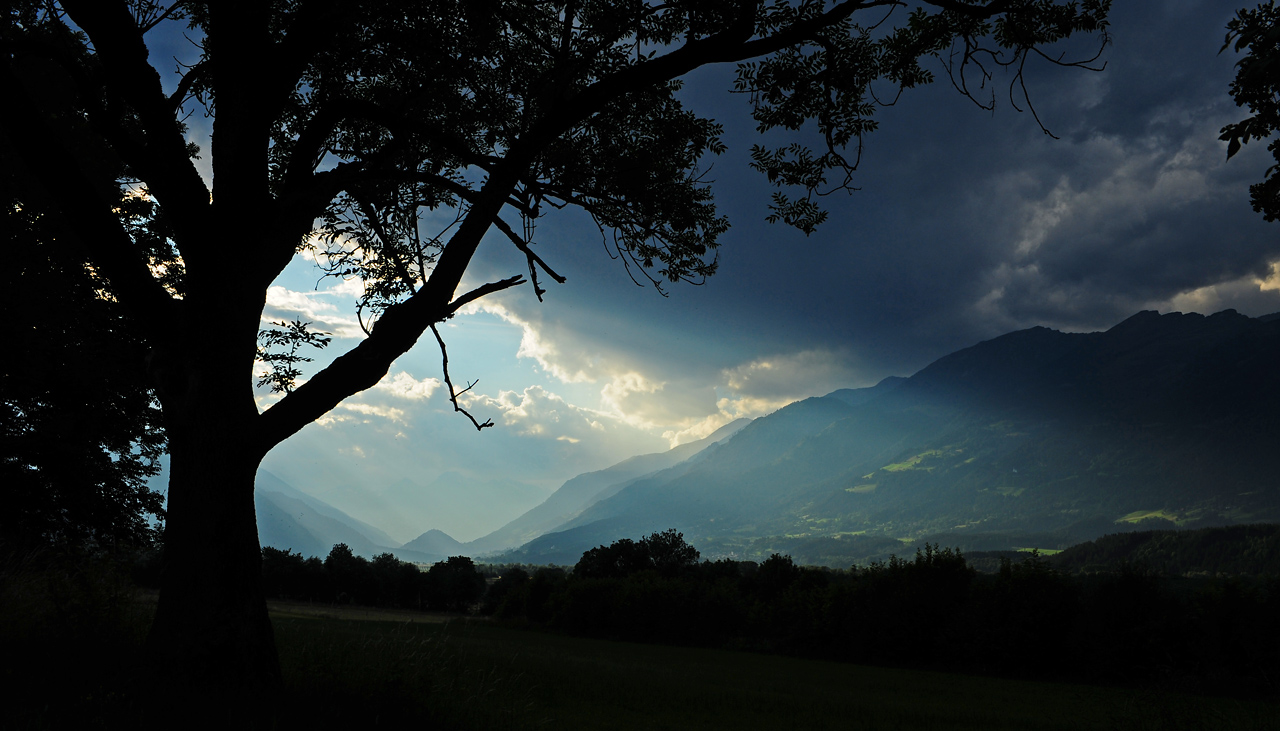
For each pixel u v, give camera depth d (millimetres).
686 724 14242
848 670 38719
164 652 5680
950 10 7590
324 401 6340
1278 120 4895
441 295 6527
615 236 8930
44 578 7656
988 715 20094
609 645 53781
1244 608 29328
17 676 5078
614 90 6695
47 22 9805
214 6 6277
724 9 6660
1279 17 4082
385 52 7918
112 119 6492
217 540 5980
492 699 7430
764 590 69688
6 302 12281
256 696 5406
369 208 8180
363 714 5355
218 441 6129
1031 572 37500
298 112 8734
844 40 8188
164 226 13930
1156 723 10523
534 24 7941
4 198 11328
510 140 7934
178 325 6398
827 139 8430
